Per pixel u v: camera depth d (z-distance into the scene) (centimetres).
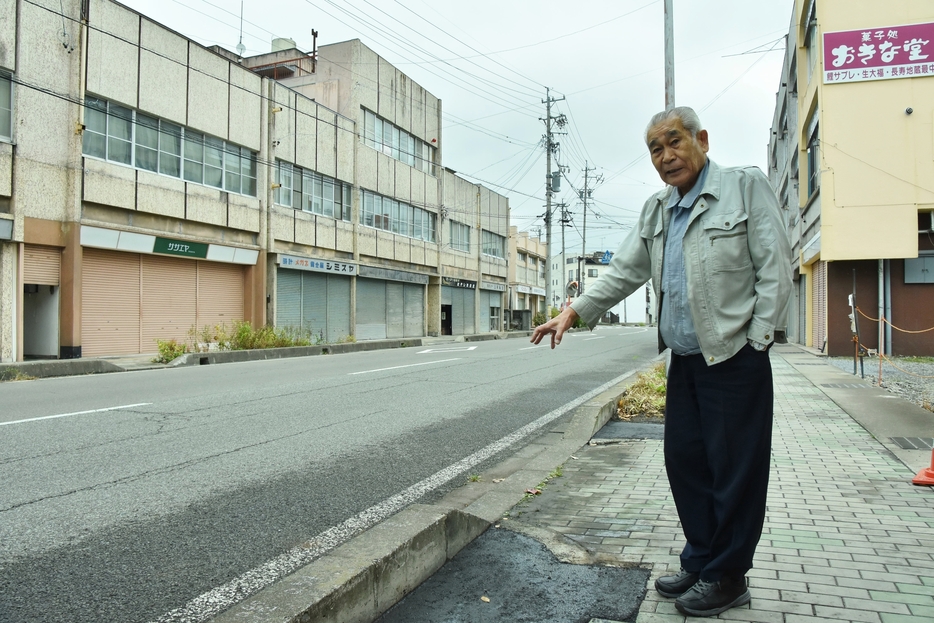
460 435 627
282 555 314
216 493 418
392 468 495
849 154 1428
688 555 253
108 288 1619
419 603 255
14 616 247
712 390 234
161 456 515
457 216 3628
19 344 1403
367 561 243
